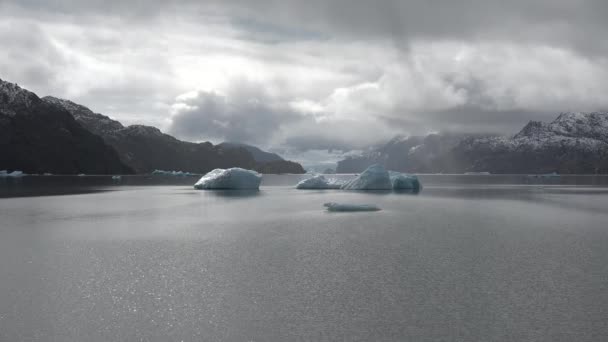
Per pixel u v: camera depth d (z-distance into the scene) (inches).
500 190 3408.0
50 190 2987.2
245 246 888.3
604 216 1435.8
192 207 1745.8
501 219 1341.0
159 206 1795.0
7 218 1363.2
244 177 3088.1
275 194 2630.4
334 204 1636.3
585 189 3602.4
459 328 457.4
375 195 2541.8
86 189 3196.4
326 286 604.1
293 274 665.0
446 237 996.6
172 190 3149.6
